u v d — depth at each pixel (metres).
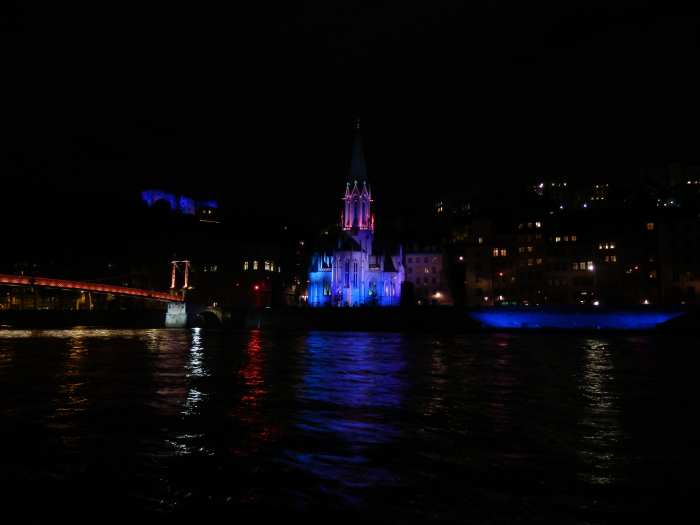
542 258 162.50
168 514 15.59
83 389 38.22
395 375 46.38
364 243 187.75
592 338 96.62
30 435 24.45
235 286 199.88
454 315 120.75
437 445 22.73
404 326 124.06
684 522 15.05
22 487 17.75
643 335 103.06
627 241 154.38
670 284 144.50
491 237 170.38
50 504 16.31
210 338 102.25
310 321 133.75
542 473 19.06
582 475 18.86
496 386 40.06
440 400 33.91
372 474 18.91
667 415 29.22
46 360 59.38
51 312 161.25
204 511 15.75
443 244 185.38
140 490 17.38
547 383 41.69
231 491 17.30
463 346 79.81
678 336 100.12
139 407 31.23
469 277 170.88
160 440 23.50
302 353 68.44
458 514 15.48
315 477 18.56
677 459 20.75
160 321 156.12
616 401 33.75
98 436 24.25
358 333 118.00
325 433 24.83
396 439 23.80
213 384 40.84
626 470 19.39
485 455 21.23
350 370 49.94
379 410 30.50
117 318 160.00
